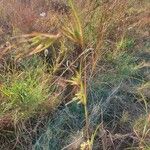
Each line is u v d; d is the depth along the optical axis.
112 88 2.77
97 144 2.37
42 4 3.66
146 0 3.76
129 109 2.67
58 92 2.65
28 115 2.47
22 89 2.54
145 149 2.31
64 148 2.28
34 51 1.78
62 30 2.06
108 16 3.16
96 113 2.54
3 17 3.31
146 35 3.45
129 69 2.97
